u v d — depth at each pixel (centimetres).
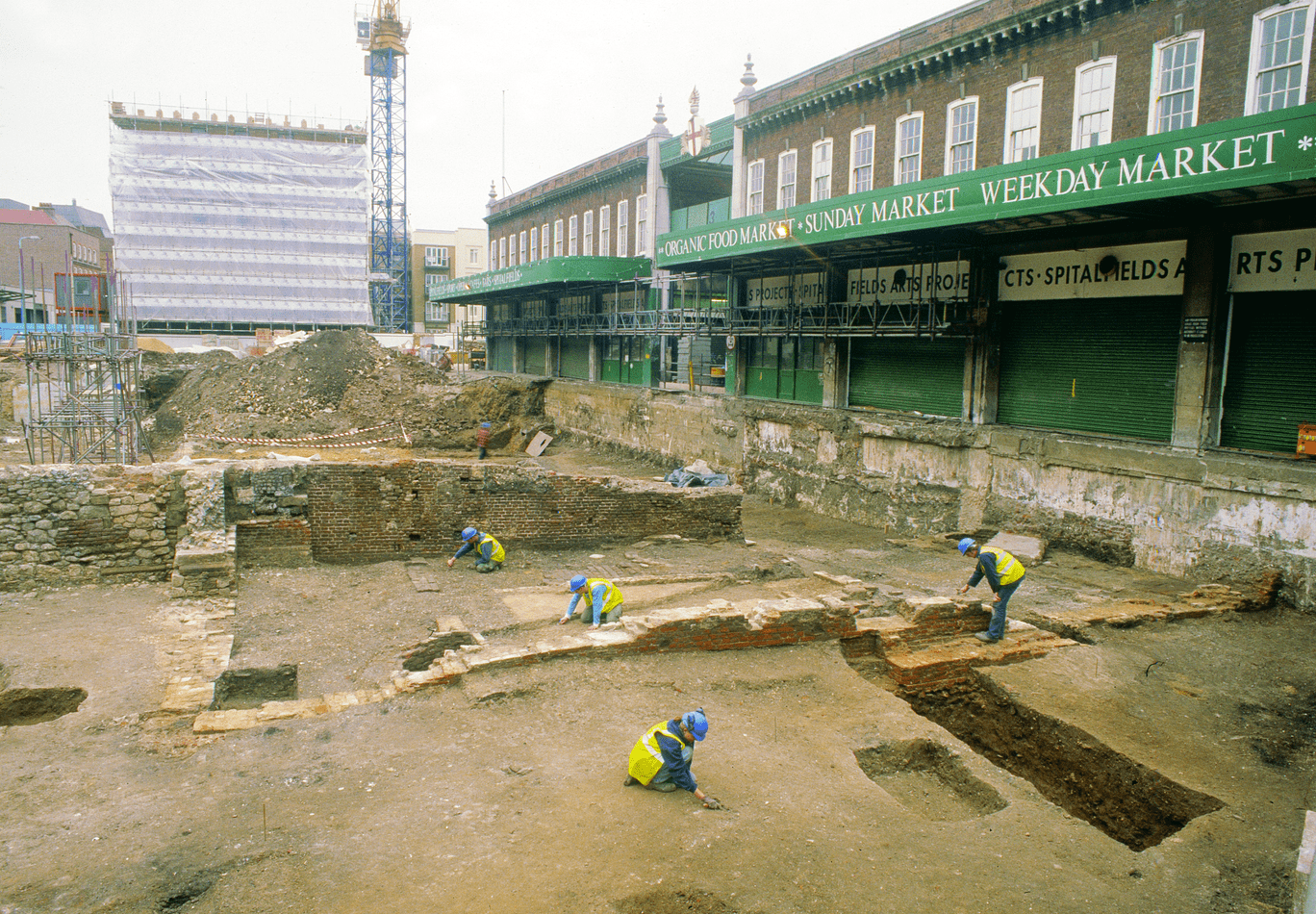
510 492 1692
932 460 2097
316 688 983
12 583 1338
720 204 3400
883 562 1758
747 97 2967
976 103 2094
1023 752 954
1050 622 1241
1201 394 1581
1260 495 1434
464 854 584
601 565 1609
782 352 2784
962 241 1988
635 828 627
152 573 1419
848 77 2467
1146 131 1700
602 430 3728
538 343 4781
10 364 3381
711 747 781
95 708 858
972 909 553
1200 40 1599
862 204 1911
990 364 2047
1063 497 1797
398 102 8462
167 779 703
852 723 860
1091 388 1836
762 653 1023
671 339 3550
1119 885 600
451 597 1341
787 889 561
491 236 5981
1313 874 462
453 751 758
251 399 3641
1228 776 804
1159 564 1605
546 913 520
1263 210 1478
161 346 5509
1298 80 1452
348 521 1580
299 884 544
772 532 2198
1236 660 1132
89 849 587
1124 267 1730
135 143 6888
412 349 6619
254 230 7281
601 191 4262
